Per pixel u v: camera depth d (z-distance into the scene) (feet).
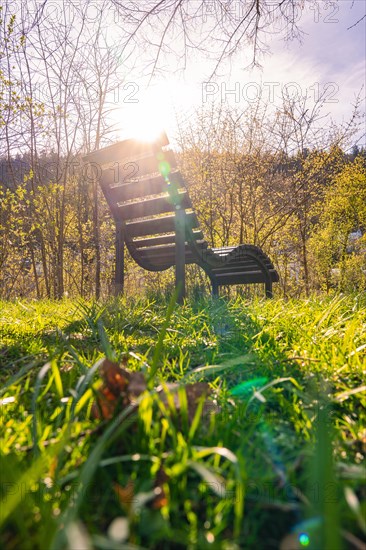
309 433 4.63
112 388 4.40
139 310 12.23
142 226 17.19
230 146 37.24
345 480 3.47
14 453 3.74
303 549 2.76
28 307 14.44
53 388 5.65
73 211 37.37
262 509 3.11
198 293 16.81
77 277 39.88
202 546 2.73
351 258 50.39
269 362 7.07
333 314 11.37
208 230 38.22
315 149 39.55
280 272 46.52
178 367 7.37
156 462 3.39
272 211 40.57
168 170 14.93
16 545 2.78
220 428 4.37
